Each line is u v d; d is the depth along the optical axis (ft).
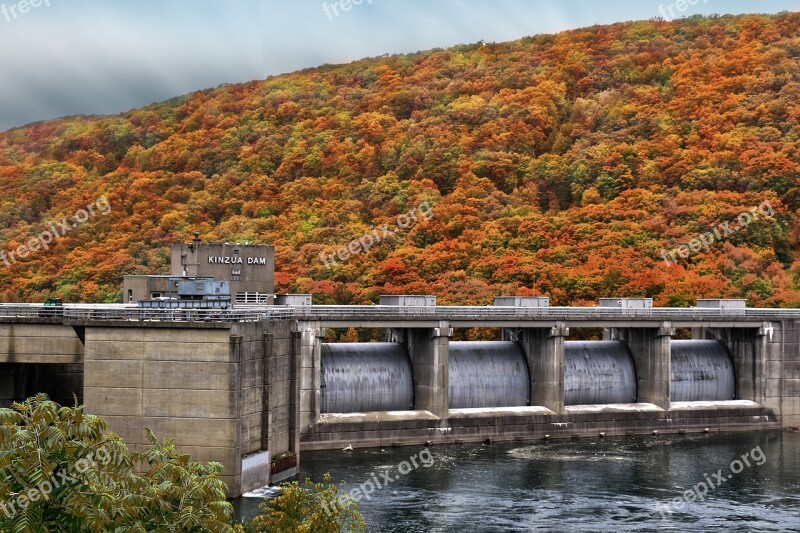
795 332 428.97
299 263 644.69
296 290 601.21
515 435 383.24
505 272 612.70
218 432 265.95
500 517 264.93
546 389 393.29
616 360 417.49
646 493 294.87
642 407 408.46
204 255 428.15
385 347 384.06
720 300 442.91
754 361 428.56
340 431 354.95
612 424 399.65
